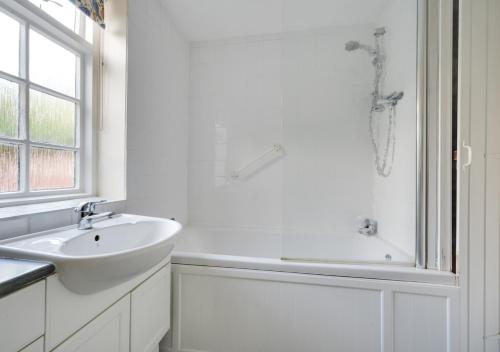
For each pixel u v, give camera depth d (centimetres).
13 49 98
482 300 106
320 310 115
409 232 137
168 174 190
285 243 176
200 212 223
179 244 195
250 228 213
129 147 141
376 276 111
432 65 117
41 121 110
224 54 218
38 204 104
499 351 106
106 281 67
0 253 62
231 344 122
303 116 195
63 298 64
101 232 93
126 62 136
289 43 190
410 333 109
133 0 143
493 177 108
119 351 87
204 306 125
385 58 166
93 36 133
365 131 183
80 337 70
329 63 185
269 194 212
